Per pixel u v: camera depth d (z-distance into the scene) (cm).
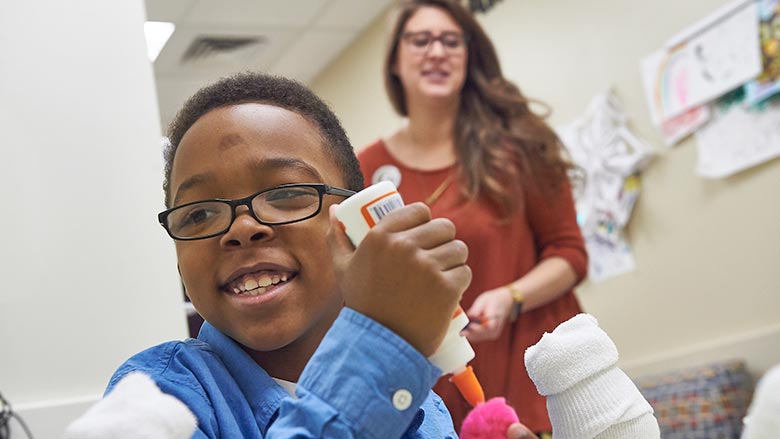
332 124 85
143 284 145
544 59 343
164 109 489
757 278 258
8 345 134
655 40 293
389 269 57
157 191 151
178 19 391
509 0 362
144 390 55
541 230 189
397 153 197
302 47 455
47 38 148
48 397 134
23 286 137
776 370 63
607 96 309
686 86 280
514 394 169
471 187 182
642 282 298
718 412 252
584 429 70
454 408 149
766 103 254
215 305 73
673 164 287
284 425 58
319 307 74
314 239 74
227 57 444
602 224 310
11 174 140
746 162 260
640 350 300
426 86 192
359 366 57
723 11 266
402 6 205
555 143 193
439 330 59
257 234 71
